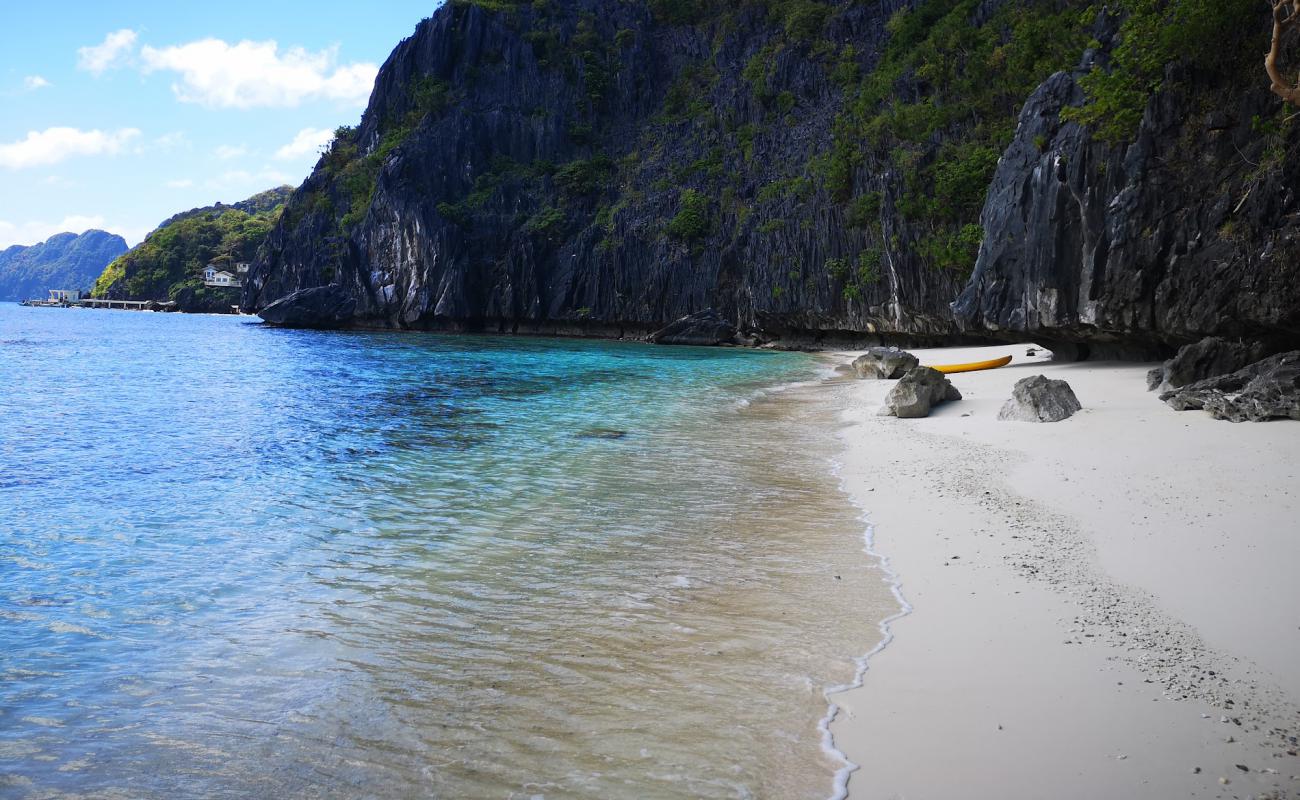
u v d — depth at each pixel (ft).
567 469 56.54
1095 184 95.14
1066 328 101.45
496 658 26.32
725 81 305.53
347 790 19.26
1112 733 20.57
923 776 19.07
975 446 61.72
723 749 20.65
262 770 20.15
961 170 180.65
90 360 155.84
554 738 21.38
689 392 107.04
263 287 351.67
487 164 309.63
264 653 26.81
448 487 51.13
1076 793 18.16
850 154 218.79
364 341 228.22
